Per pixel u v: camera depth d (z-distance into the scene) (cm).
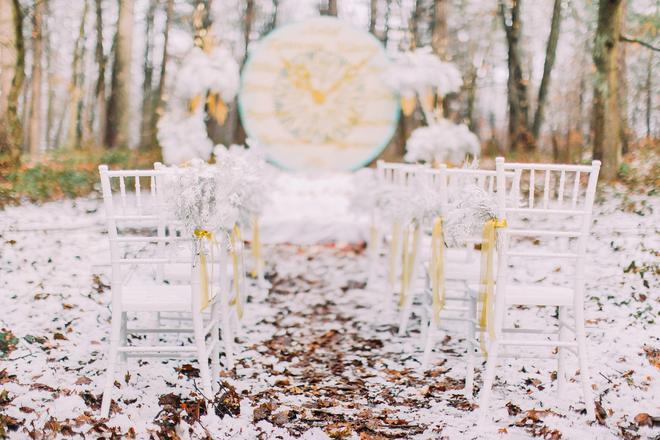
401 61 926
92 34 1891
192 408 349
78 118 1812
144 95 1867
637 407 350
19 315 484
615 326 467
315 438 325
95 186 1018
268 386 404
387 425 344
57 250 650
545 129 1573
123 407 348
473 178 442
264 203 489
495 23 1755
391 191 550
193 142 1058
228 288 428
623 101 1182
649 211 770
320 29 1444
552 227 756
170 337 475
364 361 457
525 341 348
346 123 1458
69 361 412
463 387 398
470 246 467
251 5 1848
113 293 342
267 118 1456
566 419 341
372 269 670
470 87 1712
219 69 1060
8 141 1005
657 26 1091
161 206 396
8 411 332
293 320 560
